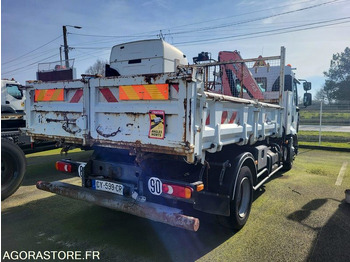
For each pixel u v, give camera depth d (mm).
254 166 4023
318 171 7262
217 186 3350
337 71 49656
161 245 3316
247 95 6547
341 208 4523
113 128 3113
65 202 4754
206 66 6496
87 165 3805
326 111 16859
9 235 3525
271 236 3543
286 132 6289
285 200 4910
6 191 4777
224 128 3211
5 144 4691
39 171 6906
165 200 3271
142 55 4809
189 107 2543
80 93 3398
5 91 9750
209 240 3453
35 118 3914
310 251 3168
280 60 5910
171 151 2689
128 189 3355
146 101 2822
